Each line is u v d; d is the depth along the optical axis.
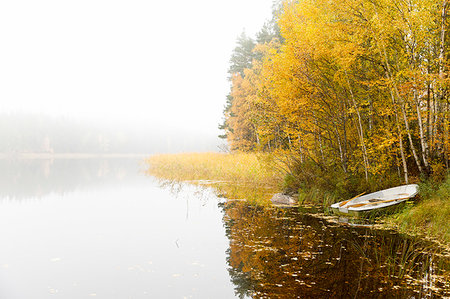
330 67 11.59
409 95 9.40
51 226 8.18
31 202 12.05
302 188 12.50
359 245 6.39
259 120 13.37
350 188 11.08
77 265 5.34
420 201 8.64
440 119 9.91
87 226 8.16
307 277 4.77
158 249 6.21
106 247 6.34
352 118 12.23
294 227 7.93
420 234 7.21
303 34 11.06
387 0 9.45
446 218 7.36
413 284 4.50
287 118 12.41
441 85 8.55
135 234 7.33
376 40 9.71
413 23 8.84
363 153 10.74
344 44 10.19
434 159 9.71
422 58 9.63
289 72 11.56
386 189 9.96
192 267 5.23
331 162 12.70
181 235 7.23
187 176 21.78
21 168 33.28
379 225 8.14
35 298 4.09
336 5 10.00
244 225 8.19
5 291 4.29
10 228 7.92
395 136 10.20
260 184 17.39
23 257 5.74
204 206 11.03
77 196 13.60
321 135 13.33
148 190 15.44
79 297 4.12
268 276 4.82
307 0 11.09
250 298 4.06
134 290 4.35
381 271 5.00
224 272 5.00
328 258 5.60
